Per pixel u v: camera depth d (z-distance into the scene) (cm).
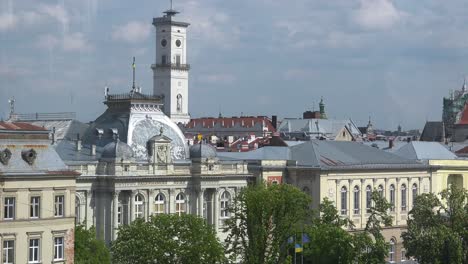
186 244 18588
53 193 18362
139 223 18875
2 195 17575
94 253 19388
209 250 18688
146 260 18438
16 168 17900
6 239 17612
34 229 18000
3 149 17838
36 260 18088
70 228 18625
